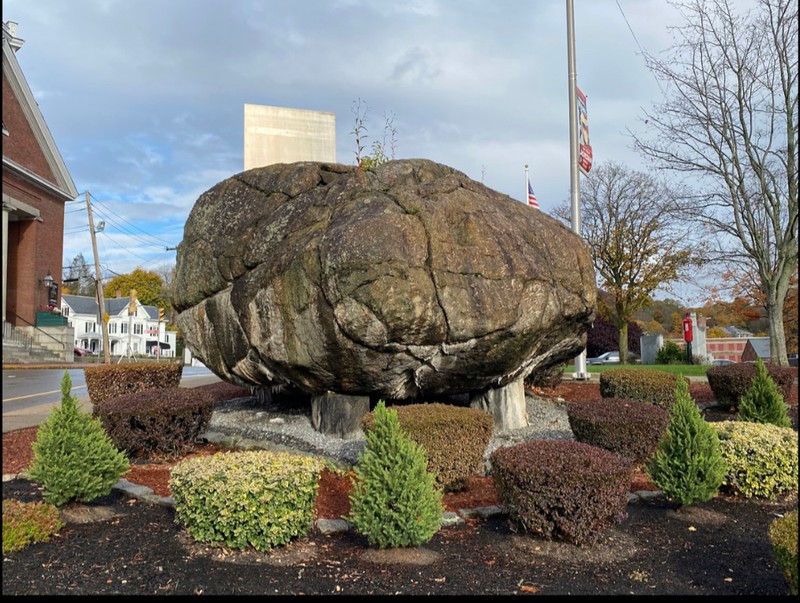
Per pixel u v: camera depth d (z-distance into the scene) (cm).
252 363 861
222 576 427
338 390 798
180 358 5097
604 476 490
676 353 2462
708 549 508
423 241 705
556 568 458
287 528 477
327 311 701
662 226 2805
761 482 646
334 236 703
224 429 877
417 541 477
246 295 820
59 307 3409
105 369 1052
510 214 835
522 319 752
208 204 959
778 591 422
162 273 7956
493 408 890
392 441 486
